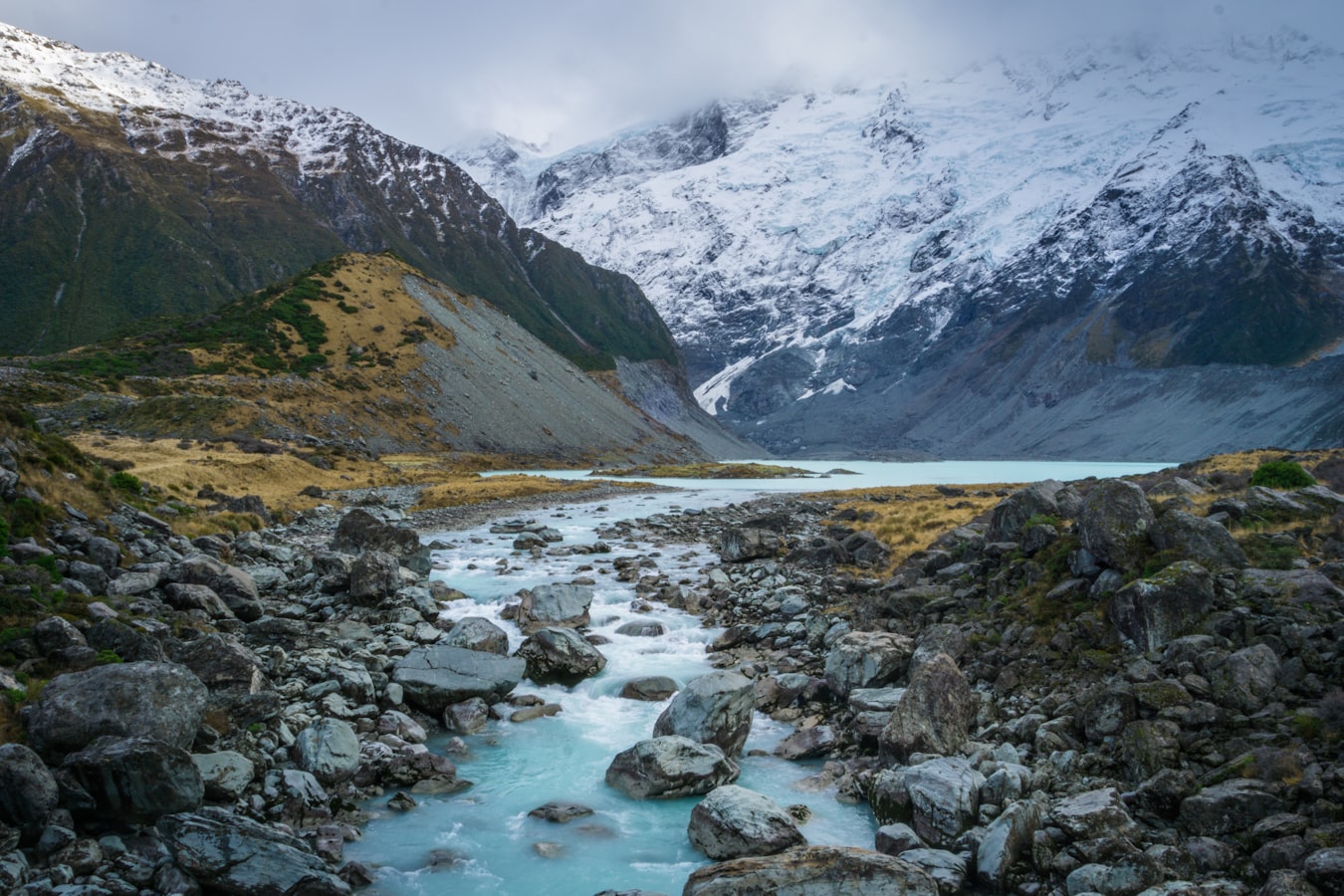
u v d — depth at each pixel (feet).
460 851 55.26
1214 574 72.38
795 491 345.51
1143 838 51.70
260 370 465.47
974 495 223.30
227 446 304.91
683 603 114.52
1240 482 114.62
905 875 47.34
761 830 54.13
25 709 54.70
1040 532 90.58
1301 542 79.05
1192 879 47.55
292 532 169.48
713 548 166.71
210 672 66.59
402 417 481.87
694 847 56.44
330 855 52.90
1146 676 65.21
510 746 72.18
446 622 103.81
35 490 94.32
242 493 212.43
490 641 90.22
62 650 63.41
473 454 477.77
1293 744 55.01
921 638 84.69
